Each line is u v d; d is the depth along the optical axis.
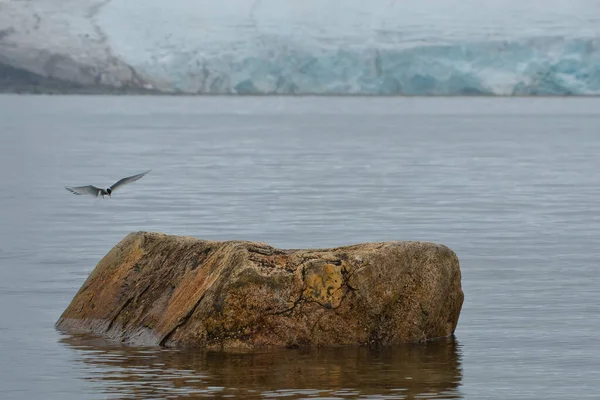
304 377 25.19
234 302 27.98
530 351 28.44
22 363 26.73
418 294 29.25
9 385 24.59
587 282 40.28
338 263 28.62
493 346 29.03
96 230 57.75
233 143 158.75
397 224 59.91
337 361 26.83
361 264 28.73
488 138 173.88
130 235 31.97
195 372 25.62
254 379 24.97
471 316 33.41
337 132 196.50
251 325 28.05
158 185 86.75
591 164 113.81
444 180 92.12
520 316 33.47
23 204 72.69
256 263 28.34
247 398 23.23
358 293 28.59
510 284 39.81
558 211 67.62
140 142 161.25
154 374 25.47
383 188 83.69
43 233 56.44
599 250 49.50
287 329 28.12
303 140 167.75
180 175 97.81
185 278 29.59
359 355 27.56
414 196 77.06
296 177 95.00
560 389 24.48
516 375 25.75
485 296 37.25
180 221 61.44
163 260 30.61
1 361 26.91
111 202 73.12
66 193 80.88
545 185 87.62
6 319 32.81
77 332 30.67
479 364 26.78
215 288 28.28
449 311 30.16
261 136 181.12
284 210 67.19
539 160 120.31
